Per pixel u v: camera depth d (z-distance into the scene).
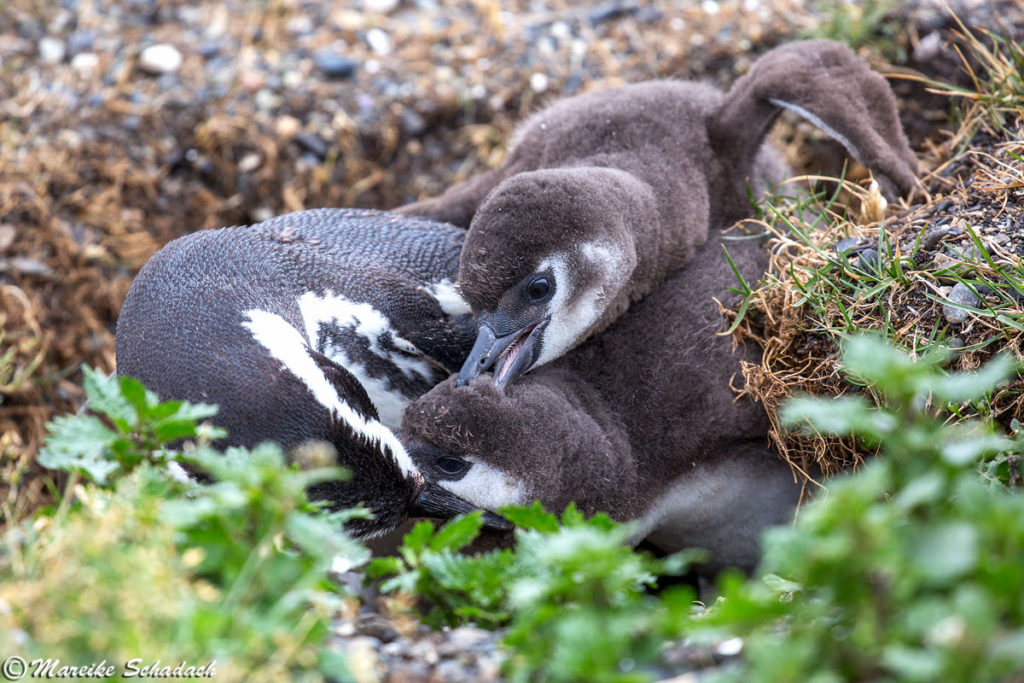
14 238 12.55
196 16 14.29
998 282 8.71
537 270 8.81
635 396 9.23
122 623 4.59
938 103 12.73
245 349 7.73
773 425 9.18
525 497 8.38
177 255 8.70
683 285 9.69
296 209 13.24
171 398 7.63
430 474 8.34
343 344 9.03
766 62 10.57
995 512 4.58
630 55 13.84
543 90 13.69
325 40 14.08
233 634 4.69
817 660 4.52
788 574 5.58
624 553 5.54
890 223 9.73
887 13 12.98
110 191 13.06
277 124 13.41
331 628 5.55
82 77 13.59
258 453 5.15
